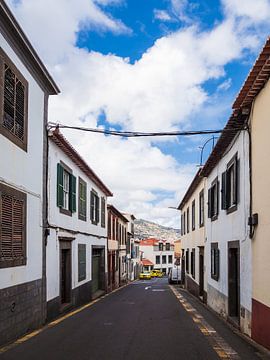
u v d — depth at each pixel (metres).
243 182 12.77
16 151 11.35
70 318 15.41
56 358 8.96
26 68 12.12
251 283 11.65
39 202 13.52
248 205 12.05
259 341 10.62
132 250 63.41
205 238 22.31
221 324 14.20
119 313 17.06
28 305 12.26
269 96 9.91
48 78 13.62
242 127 12.55
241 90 10.85
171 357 9.07
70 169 18.88
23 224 11.85
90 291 24.17
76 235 20.22
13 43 10.94
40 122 13.61
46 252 14.46
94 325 13.59
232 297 15.03
